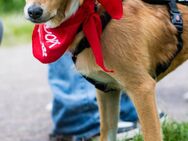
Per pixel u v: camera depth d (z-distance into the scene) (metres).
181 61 6.67
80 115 8.44
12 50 17.44
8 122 10.20
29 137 9.27
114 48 6.04
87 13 5.92
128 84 6.12
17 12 22.27
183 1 6.56
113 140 6.77
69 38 5.97
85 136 8.49
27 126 9.91
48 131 9.56
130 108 8.42
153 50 6.29
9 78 13.98
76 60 6.23
